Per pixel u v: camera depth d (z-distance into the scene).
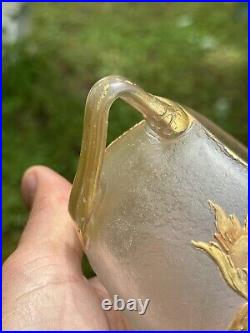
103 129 0.11
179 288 0.11
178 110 0.12
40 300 0.13
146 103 0.11
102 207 0.12
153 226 0.11
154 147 0.12
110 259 0.12
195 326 0.11
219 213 0.11
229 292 0.11
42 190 0.17
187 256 0.11
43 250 0.14
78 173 0.11
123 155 0.12
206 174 0.11
